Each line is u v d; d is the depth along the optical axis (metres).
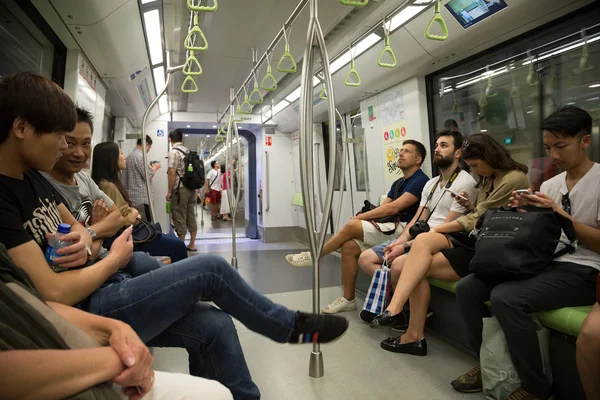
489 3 2.68
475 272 1.87
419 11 2.99
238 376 1.38
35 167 1.03
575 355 1.59
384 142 4.56
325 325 1.51
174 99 6.30
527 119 3.04
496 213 1.92
